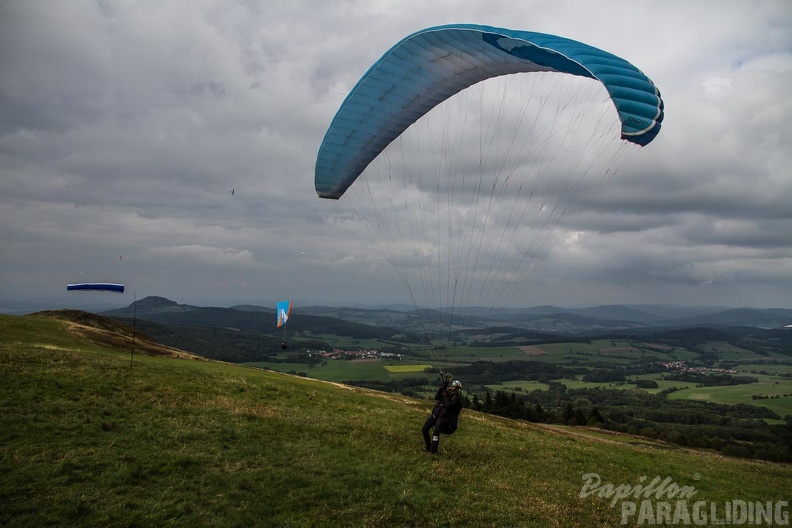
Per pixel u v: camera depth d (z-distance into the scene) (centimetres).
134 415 1339
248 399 1786
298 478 1047
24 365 1659
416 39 1698
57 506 825
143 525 808
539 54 1525
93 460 1005
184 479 980
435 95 1998
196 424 1327
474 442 1680
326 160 2059
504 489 1188
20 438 1077
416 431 1686
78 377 1608
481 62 1775
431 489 1097
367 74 1816
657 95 1332
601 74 1307
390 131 2084
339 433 1465
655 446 3859
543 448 1811
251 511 889
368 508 956
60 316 4425
